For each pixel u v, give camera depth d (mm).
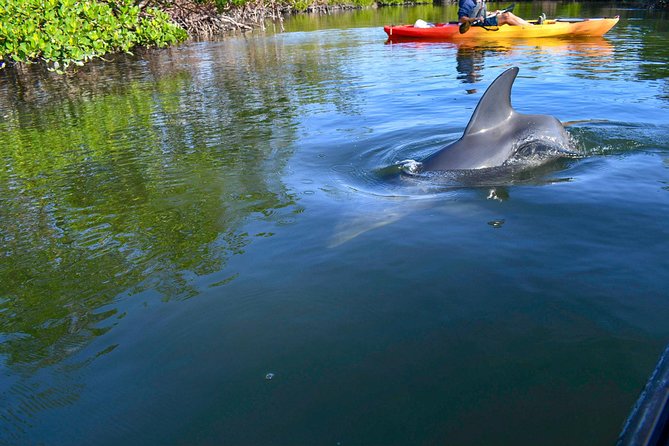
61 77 14453
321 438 2424
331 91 10820
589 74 10914
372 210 4820
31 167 6988
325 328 3209
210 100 10562
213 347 3117
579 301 3283
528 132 5777
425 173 5539
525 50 15133
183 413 2635
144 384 2861
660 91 9023
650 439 1585
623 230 4164
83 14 17109
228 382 2822
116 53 18812
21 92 12633
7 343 3332
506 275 3633
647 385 1809
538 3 34625
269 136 7645
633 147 6086
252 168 6289
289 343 3096
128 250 4441
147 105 10430
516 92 9547
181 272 4012
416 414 2516
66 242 4703
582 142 6238
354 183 5574
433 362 2850
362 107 9188
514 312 3221
